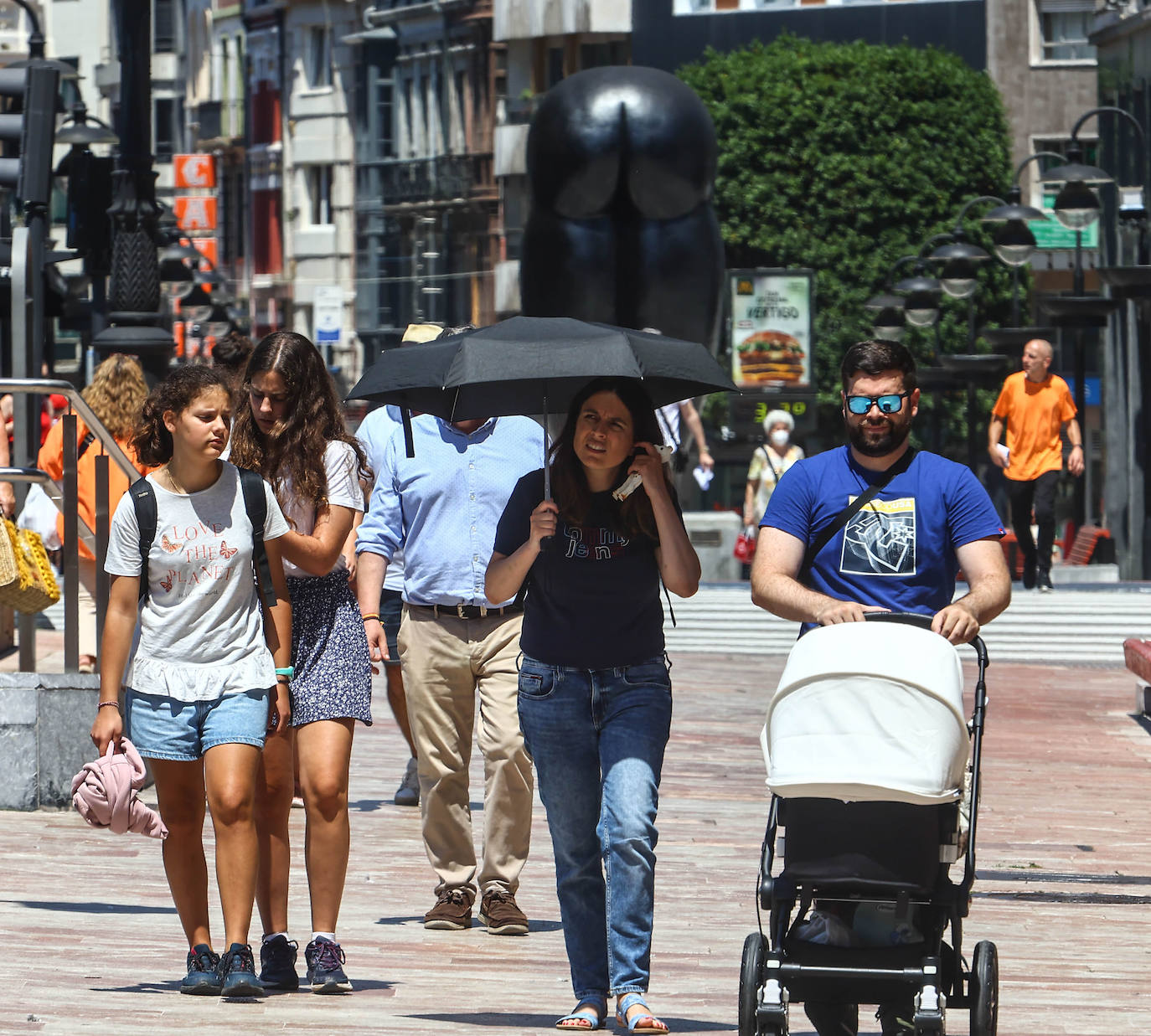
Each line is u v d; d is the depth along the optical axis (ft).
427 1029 73.51
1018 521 226.99
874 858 61.87
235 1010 75.92
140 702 77.10
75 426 120.67
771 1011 61.77
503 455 92.02
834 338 535.60
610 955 73.46
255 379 80.64
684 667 211.82
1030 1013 78.74
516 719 90.79
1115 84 389.39
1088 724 170.19
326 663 80.59
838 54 540.93
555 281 227.40
